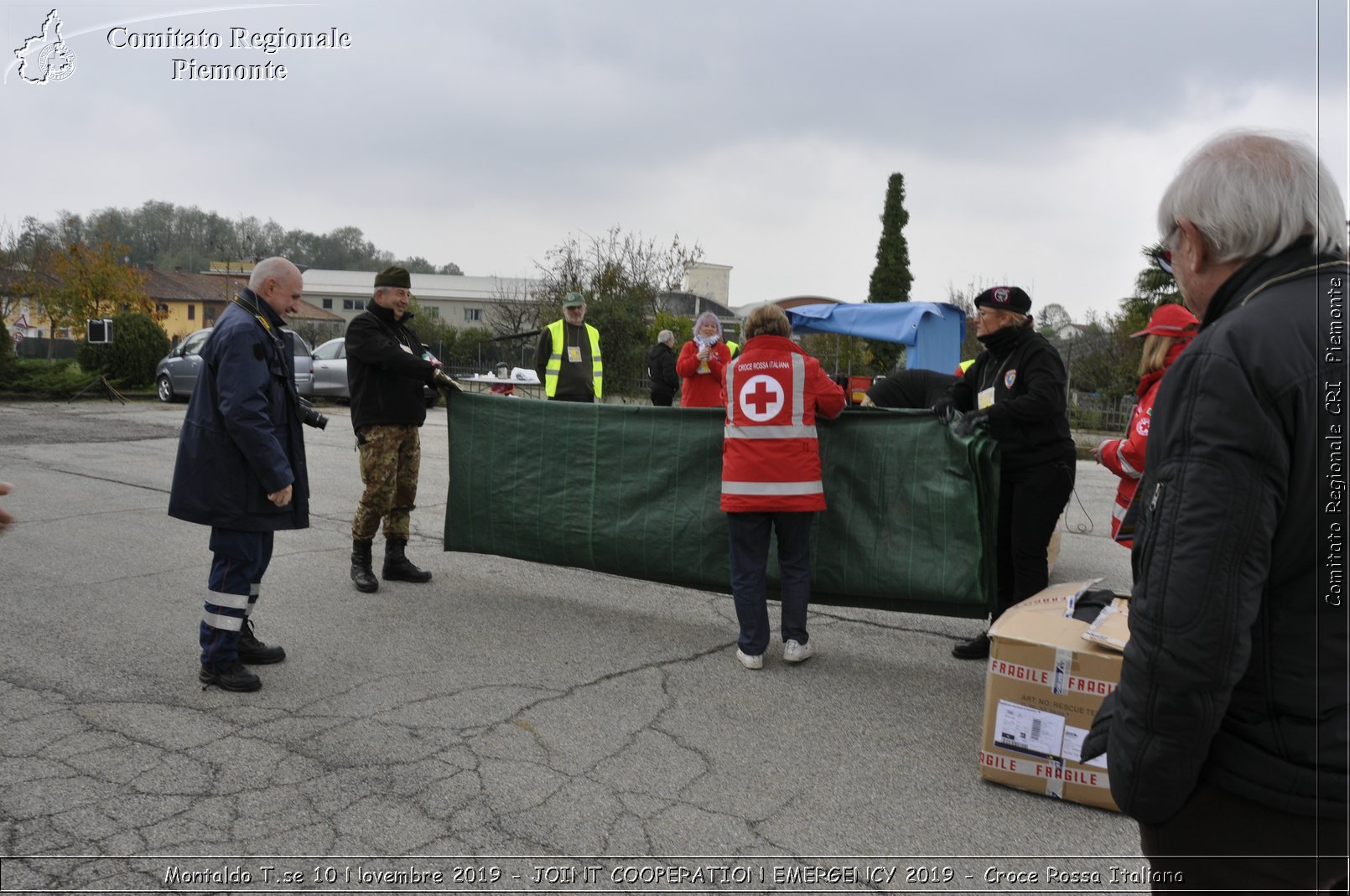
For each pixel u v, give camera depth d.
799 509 4.64
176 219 77.25
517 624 5.39
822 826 3.23
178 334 62.47
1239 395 1.51
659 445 5.47
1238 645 1.50
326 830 3.09
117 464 11.12
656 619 5.58
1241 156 1.64
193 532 7.56
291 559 6.82
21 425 14.74
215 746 3.68
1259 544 1.50
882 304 14.88
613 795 3.39
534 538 5.84
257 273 4.27
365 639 5.04
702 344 10.12
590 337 9.66
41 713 3.95
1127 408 24.03
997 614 4.94
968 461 4.66
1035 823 3.30
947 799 3.46
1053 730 3.44
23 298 35.88
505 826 3.16
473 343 38.34
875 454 4.92
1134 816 1.68
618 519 5.57
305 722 3.93
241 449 4.07
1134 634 1.61
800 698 4.39
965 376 5.30
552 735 3.88
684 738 3.90
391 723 3.94
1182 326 4.09
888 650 5.16
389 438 5.88
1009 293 4.79
